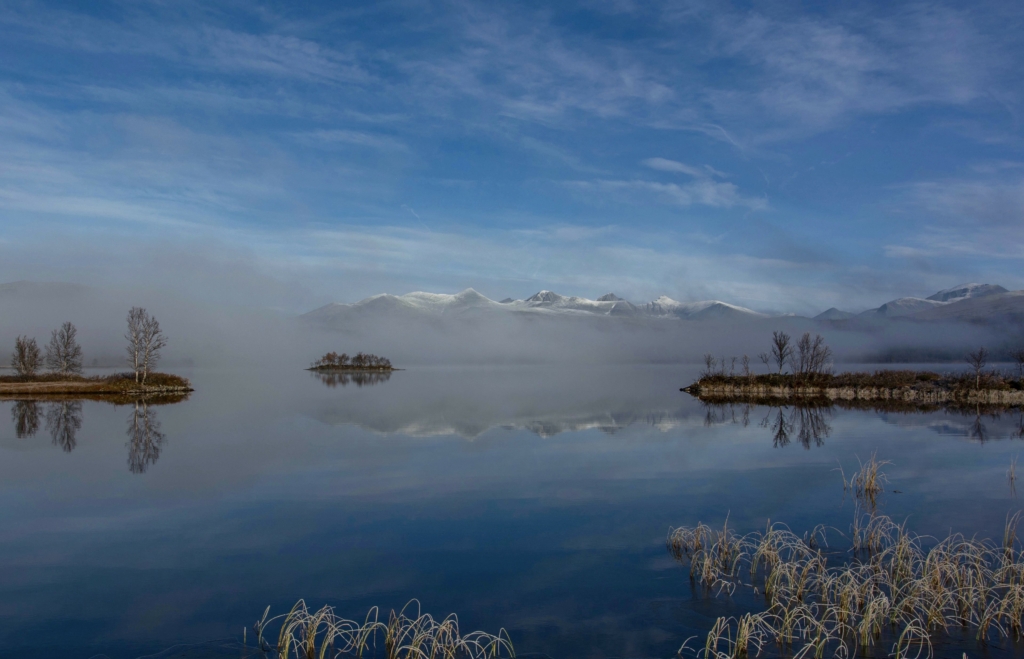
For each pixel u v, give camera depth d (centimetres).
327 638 1149
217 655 1152
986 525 1906
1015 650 1149
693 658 1131
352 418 4916
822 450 3300
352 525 1961
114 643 1204
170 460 3077
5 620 1304
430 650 1153
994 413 5128
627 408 5691
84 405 6062
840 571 1520
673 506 2162
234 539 1830
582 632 1239
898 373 8012
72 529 1933
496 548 1738
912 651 1151
